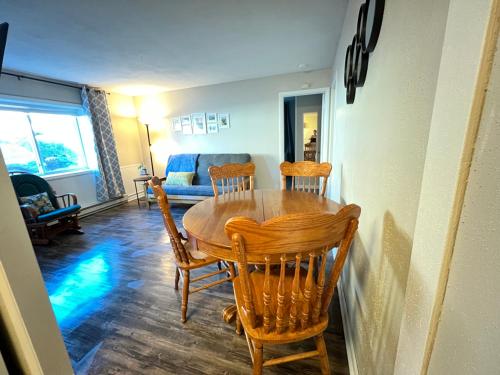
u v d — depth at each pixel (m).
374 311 0.88
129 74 3.46
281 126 4.15
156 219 3.66
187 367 1.24
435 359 0.42
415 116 0.55
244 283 0.82
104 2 1.64
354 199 1.37
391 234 0.72
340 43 2.40
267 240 0.71
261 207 1.55
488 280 0.32
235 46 2.59
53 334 0.79
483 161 0.31
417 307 0.46
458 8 0.34
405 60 0.63
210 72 3.59
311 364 1.23
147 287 1.94
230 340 1.39
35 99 3.30
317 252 0.80
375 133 0.93
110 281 2.04
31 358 0.75
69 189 3.80
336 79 2.80
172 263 2.32
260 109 4.23
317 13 1.96
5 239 0.66
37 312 0.74
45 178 3.46
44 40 2.20
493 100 0.30
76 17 1.82
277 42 2.53
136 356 1.31
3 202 0.66
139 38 2.26
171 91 4.74
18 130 3.28
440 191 0.39
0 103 3.02
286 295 1.05
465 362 0.36
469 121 0.32
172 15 1.87
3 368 0.67
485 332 0.33
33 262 0.73
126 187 4.88
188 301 1.74
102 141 4.16
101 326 1.53
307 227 0.70
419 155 0.53
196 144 4.84
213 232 1.16
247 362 1.25
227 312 1.54
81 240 2.95
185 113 4.75
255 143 4.42
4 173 0.66
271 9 1.87
